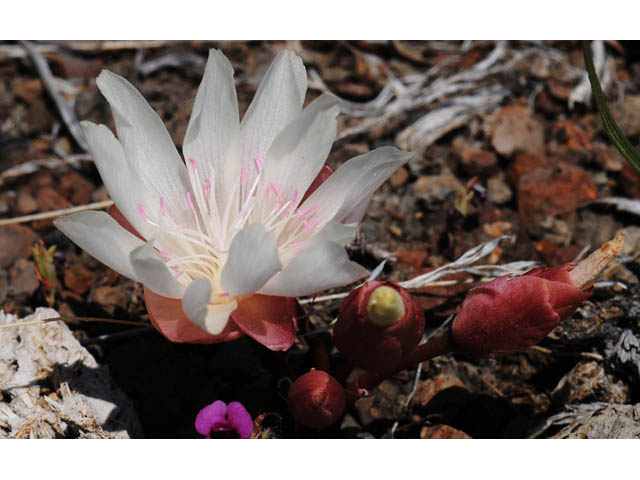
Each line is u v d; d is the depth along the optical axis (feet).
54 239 0.64
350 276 0.45
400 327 0.45
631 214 0.64
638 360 0.54
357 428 0.55
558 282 0.47
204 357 0.58
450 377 0.56
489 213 0.64
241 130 0.51
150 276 0.45
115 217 0.51
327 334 0.58
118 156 0.46
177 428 0.56
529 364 0.57
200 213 0.51
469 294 0.49
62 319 0.53
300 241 0.50
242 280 0.46
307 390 0.47
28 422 0.51
